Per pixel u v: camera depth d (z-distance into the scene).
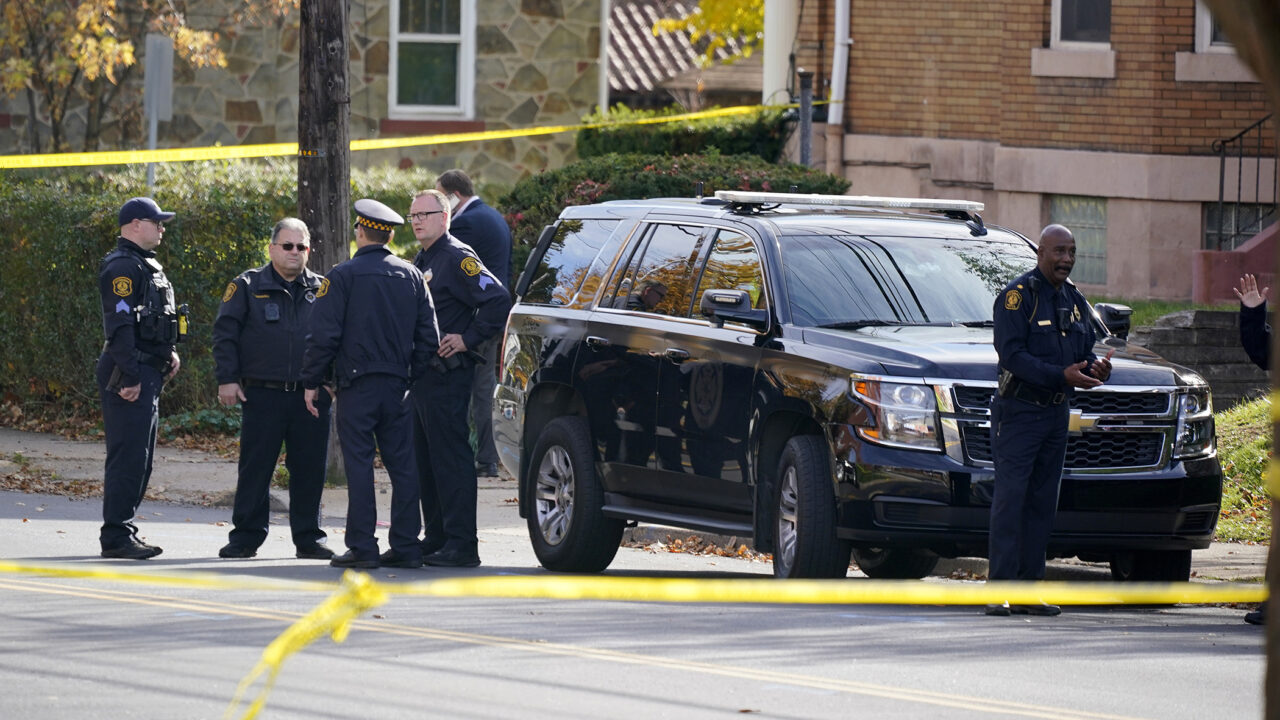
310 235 51.16
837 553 32.16
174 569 34.81
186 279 62.19
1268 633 9.03
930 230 37.72
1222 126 72.12
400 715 20.81
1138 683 23.83
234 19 90.06
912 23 79.69
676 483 36.25
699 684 23.12
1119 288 74.31
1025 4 75.94
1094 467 32.38
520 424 41.06
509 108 92.44
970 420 31.44
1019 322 30.27
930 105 79.38
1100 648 27.00
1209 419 33.62
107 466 36.69
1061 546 32.34
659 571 39.69
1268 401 53.31
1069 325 30.58
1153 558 34.28
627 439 37.44
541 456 39.81
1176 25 72.25
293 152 61.47
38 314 63.31
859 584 17.23
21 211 62.78
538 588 14.06
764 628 28.84
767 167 63.12
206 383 62.81
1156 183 72.81
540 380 40.19
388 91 91.75
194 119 90.56
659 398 36.66
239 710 21.03
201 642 26.06
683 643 26.86
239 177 69.06
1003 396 30.42
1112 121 73.88
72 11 82.31
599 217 41.53
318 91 51.06
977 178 78.12
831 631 28.50
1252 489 47.06
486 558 41.25
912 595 16.67
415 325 36.34
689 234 38.06
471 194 48.84
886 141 80.69
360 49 91.56
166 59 60.12
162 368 37.12
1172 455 32.78
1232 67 71.81
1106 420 32.31
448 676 23.53
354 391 35.84
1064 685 23.53
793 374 33.22
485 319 37.53
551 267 42.16
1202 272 68.88
